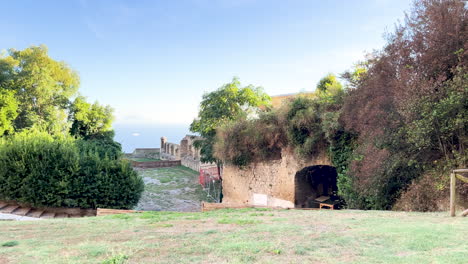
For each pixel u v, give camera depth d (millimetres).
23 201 14289
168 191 25562
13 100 23422
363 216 7535
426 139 8219
